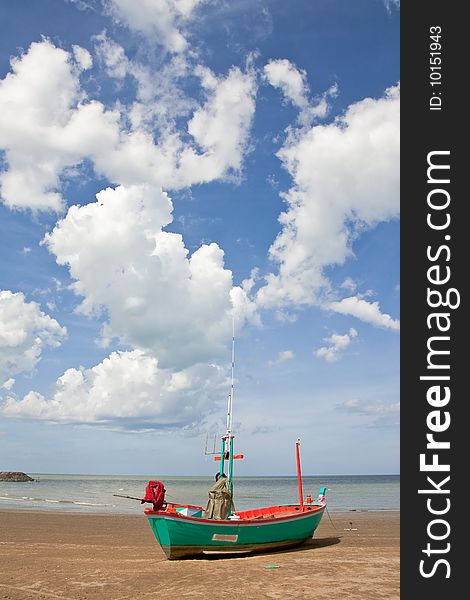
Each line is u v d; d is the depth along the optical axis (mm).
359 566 15703
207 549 17094
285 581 13797
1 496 57500
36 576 15125
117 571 15617
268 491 82125
